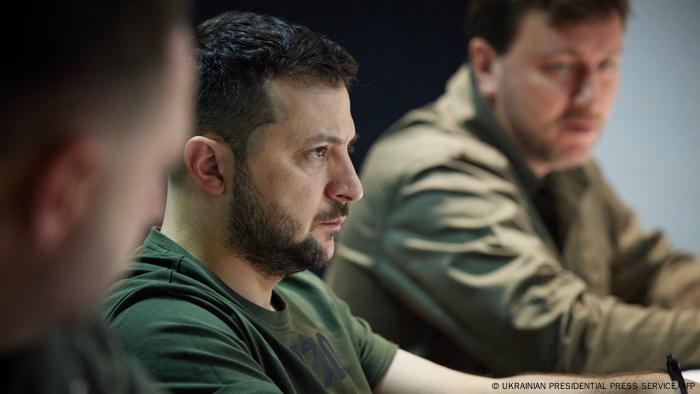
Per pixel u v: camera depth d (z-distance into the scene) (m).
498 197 4.33
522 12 4.65
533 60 4.68
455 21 5.62
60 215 0.85
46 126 0.82
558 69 4.71
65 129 0.83
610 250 5.17
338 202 2.29
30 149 0.82
